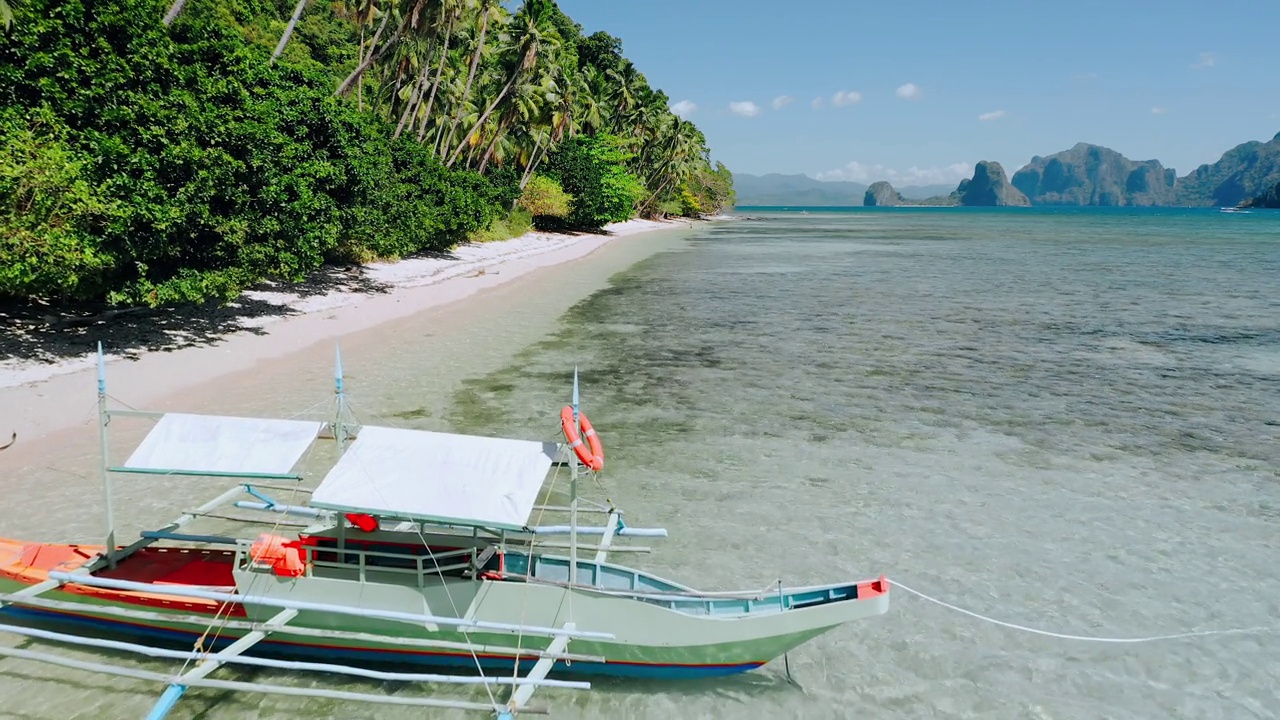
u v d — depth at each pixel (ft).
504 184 233.14
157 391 64.90
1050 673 32.32
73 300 82.38
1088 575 39.88
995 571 40.27
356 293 118.52
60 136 61.62
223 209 75.61
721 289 149.07
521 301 128.06
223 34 82.79
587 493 49.49
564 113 237.66
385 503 28.35
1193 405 69.77
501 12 188.14
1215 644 34.22
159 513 44.04
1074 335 103.09
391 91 194.90
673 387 75.10
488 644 30.81
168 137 67.77
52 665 31.22
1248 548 42.63
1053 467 54.49
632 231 336.70
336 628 31.40
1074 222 577.84
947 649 33.96
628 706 29.99
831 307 127.24
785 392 73.77
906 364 85.97
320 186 93.35
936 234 381.60
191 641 32.76
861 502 48.55
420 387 71.97
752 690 31.17
